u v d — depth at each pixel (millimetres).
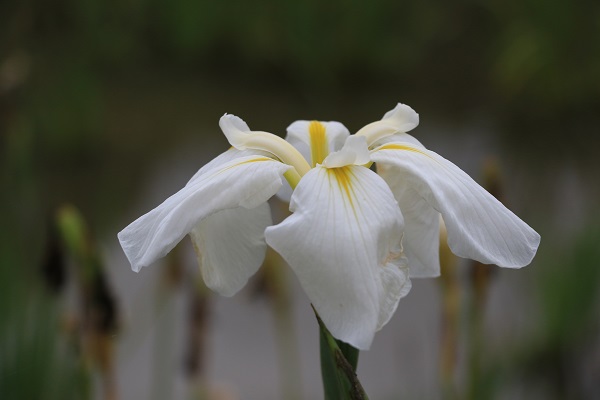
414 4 3100
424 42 3121
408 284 675
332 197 683
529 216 1789
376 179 696
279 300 1104
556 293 1372
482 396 1068
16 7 2504
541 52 2705
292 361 1284
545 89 2672
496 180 863
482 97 2746
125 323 1026
